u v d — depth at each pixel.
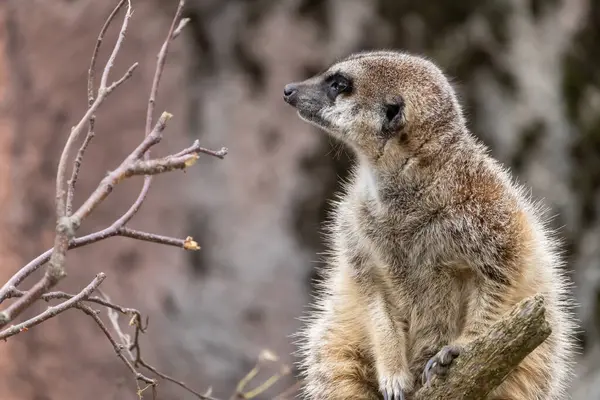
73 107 14.37
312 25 14.76
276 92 14.63
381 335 6.56
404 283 6.71
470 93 15.01
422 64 7.06
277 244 14.34
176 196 14.38
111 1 14.27
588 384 13.68
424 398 5.70
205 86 14.56
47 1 14.37
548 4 15.60
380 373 6.43
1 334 4.52
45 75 14.41
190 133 14.49
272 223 14.41
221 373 13.84
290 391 7.43
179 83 14.38
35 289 3.75
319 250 14.40
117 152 14.24
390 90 6.90
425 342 6.71
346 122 6.98
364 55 7.34
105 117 14.23
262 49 14.65
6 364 14.05
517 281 6.34
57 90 14.39
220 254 14.37
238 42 14.63
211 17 14.59
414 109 6.75
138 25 14.24
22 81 14.52
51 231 14.39
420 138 6.70
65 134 14.40
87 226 14.23
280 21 14.65
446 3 15.12
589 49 15.75
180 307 14.14
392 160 6.73
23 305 3.73
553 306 6.64
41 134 14.46
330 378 6.86
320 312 7.41
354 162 7.89
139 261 14.31
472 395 5.52
